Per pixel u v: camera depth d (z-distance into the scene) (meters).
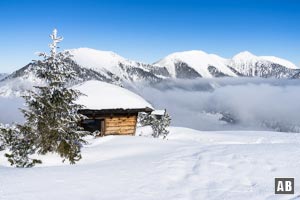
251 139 31.23
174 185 10.05
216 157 13.01
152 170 11.78
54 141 15.42
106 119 23.03
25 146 15.00
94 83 24.95
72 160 14.97
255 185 9.58
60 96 15.73
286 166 11.28
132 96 24.75
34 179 10.97
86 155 16.25
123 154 16.16
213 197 8.84
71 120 16.14
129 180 10.66
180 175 11.09
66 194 9.38
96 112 22.02
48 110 15.38
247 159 12.40
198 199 8.80
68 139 15.59
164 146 17.41
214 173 10.97
